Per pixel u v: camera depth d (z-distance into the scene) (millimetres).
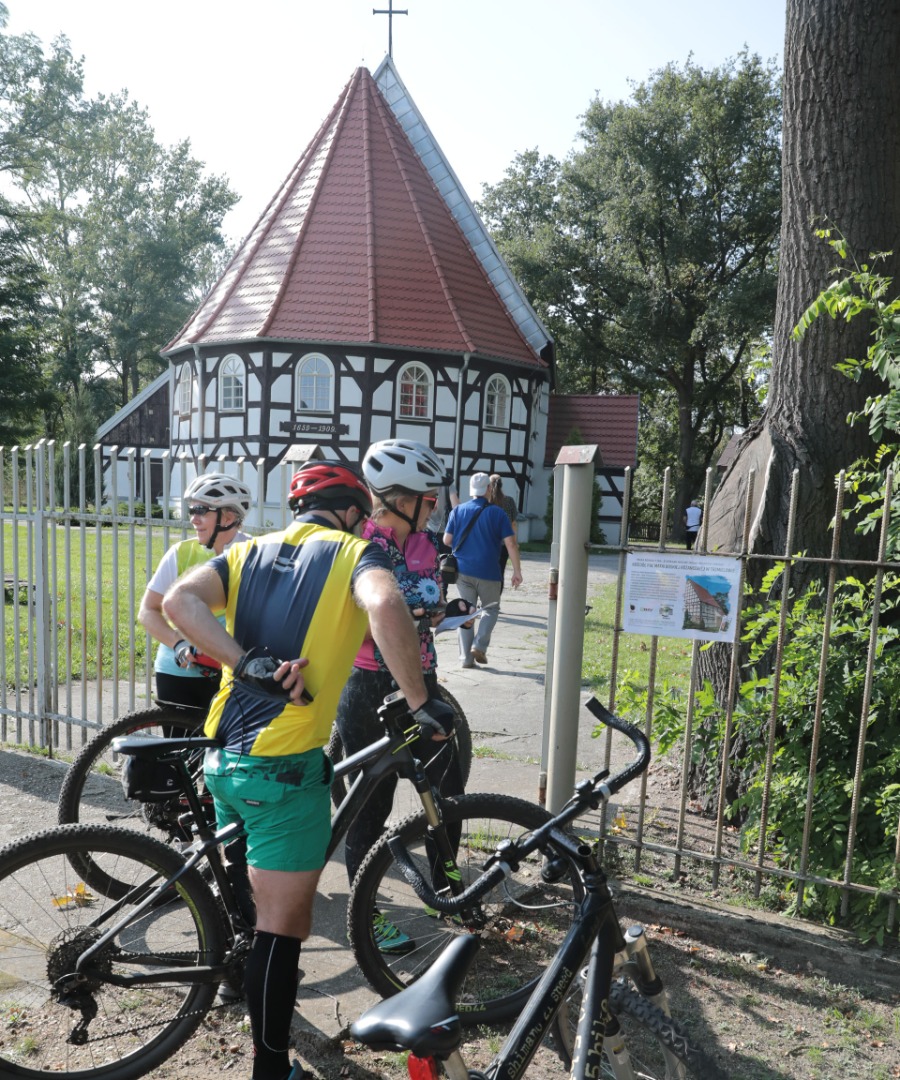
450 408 27062
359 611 2369
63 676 7523
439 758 3643
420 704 2168
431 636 3527
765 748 3908
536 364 28844
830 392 4500
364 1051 2820
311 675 2318
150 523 5129
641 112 36656
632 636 11195
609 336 40312
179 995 2836
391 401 26547
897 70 4426
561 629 3980
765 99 36812
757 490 4551
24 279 37062
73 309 49438
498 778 5336
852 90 4438
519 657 9258
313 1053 2793
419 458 3375
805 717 3859
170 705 3846
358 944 2980
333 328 26141
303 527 2475
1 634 5809
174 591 2314
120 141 51250
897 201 4480
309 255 27328
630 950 2166
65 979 2529
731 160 37562
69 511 5445
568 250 37875
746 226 37719
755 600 4379
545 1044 2922
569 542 3928
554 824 2051
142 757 2549
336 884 3885
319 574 2350
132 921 2625
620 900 3688
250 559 2422
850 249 4484
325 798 2430
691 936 3541
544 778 4336
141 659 8141
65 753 5527
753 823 3908
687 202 38188
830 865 3658
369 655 3342
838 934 3432
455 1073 1588
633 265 37938
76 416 35062
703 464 46781
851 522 4406
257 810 2355
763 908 3656
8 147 43938
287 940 2391
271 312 26172
